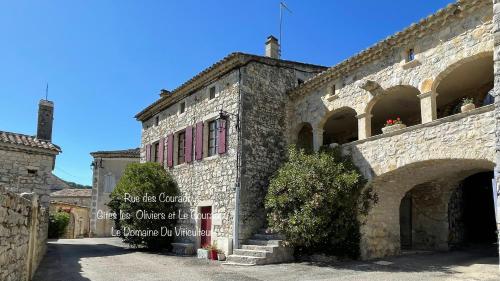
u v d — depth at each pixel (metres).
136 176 16.08
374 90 11.19
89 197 29.64
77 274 9.73
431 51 9.79
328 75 12.75
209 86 15.00
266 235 12.32
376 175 10.79
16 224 5.86
